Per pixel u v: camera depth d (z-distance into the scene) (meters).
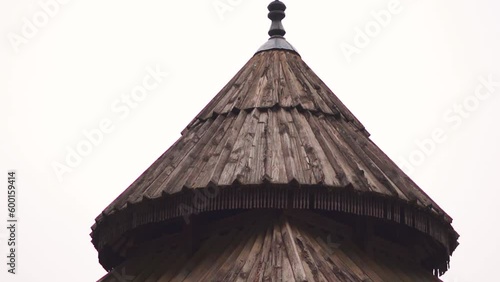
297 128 37.84
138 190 37.44
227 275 34.34
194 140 38.59
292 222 35.69
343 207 35.72
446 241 38.22
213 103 40.12
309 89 39.78
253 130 37.69
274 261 34.03
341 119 39.41
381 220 36.97
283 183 35.38
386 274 36.59
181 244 37.38
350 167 36.81
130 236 38.06
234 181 35.47
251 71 40.56
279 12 42.03
